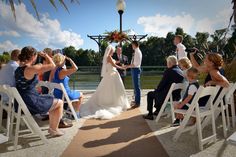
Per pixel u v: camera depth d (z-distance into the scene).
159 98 5.72
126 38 9.67
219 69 4.76
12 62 4.88
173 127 5.07
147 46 43.47
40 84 5.56
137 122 5.52
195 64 6.19
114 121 5.64
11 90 3.87
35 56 4.23
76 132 4.75
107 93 7.00
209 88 3.97
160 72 11.61
